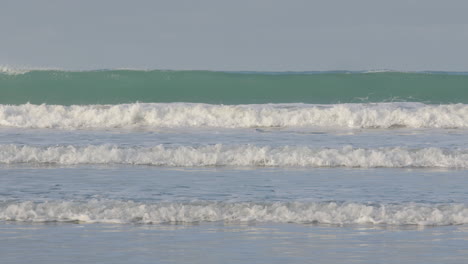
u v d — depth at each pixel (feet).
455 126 232.73
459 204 119.55
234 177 152.46
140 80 327.67
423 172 159.53
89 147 180.24
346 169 164.35
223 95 319.27
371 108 244.01
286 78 324.60
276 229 108.99
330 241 101.76
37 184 143.54
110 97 317.42
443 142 197.67
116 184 143.64
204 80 328.29
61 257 93.97
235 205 119.34
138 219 114.93
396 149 177.99
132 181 147.13
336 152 173.88
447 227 109.91
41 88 319.47
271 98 313.53
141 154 174.40
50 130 229.04
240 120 237.25
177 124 237.66
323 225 111.45
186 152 174.09
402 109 240.32
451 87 317.01
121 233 106.63
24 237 104.06
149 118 240.32
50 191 135.95
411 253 95.40
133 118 240.12
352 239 102.78
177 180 148.36
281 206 118.62
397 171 161.27
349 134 215.72
